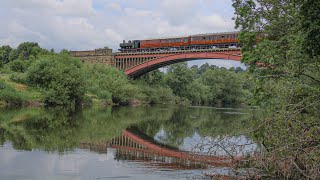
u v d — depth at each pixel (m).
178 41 80.75
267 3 21.86
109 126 36.34
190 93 112.25
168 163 19.19
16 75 62.03
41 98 57.22
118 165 18.50
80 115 45.94
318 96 14.83
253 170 15.63
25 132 28.56
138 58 88.25
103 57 95.00
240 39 23.45
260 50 21.12
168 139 29.50
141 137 30.06
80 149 22.64
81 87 61.34
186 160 19.97
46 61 62.00
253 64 22.39
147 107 76.19
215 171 17.34
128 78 89.94
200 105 105.25
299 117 14.24
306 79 17.91
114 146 24.52
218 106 100.69
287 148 13.30
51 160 19.14
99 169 17.52
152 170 17.53
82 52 99.06
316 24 14.77
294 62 16.30
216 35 73.62
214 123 43.66
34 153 20.78
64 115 44.44
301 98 15.72
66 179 15.70
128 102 81.50
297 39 16.11
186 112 64.50
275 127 13.96
